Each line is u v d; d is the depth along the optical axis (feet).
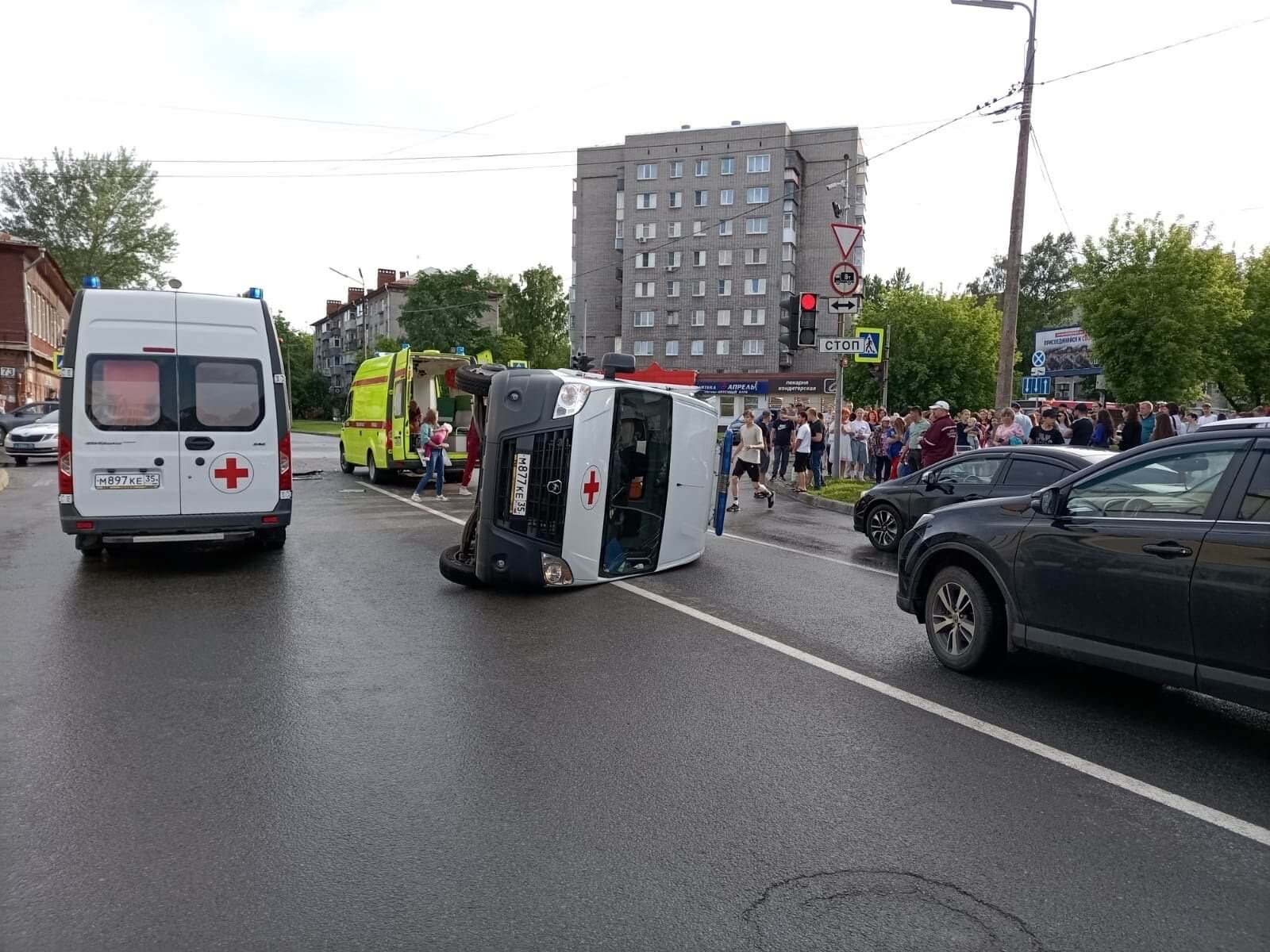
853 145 204.33
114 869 10.52
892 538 34.78
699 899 9.94
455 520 43.01
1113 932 9.32
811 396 197.06
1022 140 51.08
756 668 18.94
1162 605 14.52
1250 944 9.14
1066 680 18.28
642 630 22.18
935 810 12.21
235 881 10.27
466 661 19.34
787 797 12.60
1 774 13.21
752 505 53.11
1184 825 11.80
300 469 74.54
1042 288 237.86
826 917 9.57
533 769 13.55
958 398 160.66
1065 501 16.62
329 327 369.91
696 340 207.82
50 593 25.95
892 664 19.38
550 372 27.32
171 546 34.53
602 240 226.17
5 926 9.32
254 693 17.02
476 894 10.00
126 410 28.43
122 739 14.61
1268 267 109.60
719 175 204.95
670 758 13.98
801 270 208.54
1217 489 14.34
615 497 27.99
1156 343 93.71
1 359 122.83
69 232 161.79
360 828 11.57
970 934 9.28
